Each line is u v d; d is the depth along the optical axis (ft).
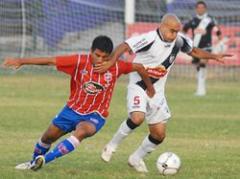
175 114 150.10
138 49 82.38
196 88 211.41
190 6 249.14
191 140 115.44
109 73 78.74
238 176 82.07
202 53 87.30
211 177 80.89
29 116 141.59
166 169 81.51
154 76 84.02
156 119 84.64
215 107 164.66
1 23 242.78
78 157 95.45
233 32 225.15
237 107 165.48
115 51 80.23
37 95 182.39
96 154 99.04
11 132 120.06
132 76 85.35
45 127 127.34
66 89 199.11
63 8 243.60
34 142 109.40
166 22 82.38
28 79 224.33
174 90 204.54
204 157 97.55
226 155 99.81
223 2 253.44
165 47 83.30
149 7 253.65
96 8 247.29
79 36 244.22
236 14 252.01
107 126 130.82
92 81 78.38
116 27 247.09
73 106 79.77
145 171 84.48
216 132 125.59
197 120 141.18
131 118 83.97
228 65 231.30
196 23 190.90
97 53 77.00
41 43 241.76
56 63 77.61
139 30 231.09
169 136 119.44
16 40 241.96
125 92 195.00
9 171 80.84
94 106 79.56
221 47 214.28
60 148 77.15
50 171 82.02
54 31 241.96
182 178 79.77
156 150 103.96
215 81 236.84
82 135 77.77
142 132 124.26
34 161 79.25
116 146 86.33
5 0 240.32
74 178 77.30
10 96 178.70
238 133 125.08
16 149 101.76
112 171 83.87
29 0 239.50
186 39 86.07
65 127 80.28
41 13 241.14
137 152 84.94
